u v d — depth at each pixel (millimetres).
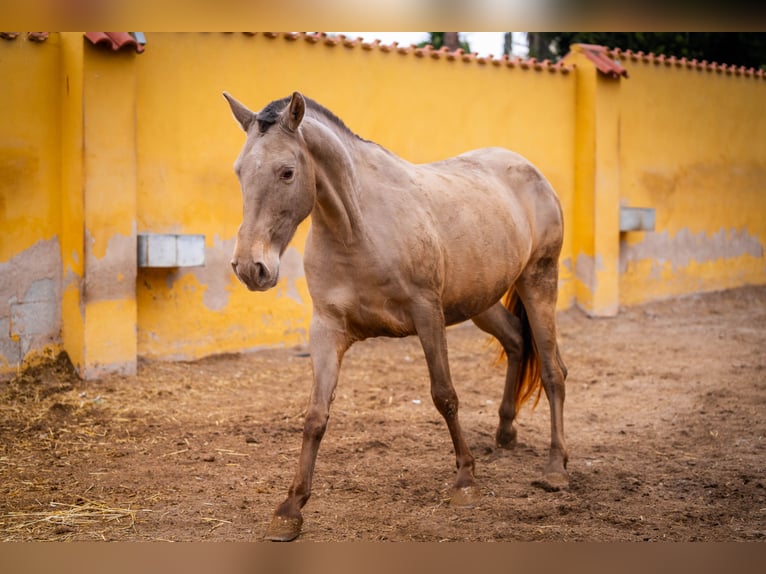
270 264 3643
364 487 4758
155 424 6090
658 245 11898
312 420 4074
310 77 8492
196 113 7777
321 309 4242
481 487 4781
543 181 5582
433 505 4480
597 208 10672
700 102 12406
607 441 5770
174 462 5273
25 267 6945
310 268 4238
